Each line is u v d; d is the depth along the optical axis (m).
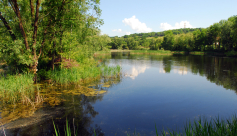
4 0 9.36
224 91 9.76
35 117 5.96
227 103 7.74
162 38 83.94
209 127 3.84
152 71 17.55
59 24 10.75
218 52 47.72
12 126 5.24
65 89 9.77
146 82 12.23
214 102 7.89
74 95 8.68
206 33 53.75
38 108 6.81
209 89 10.26
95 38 21.14
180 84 11.65
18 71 11.24
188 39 63.59
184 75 15.17
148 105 7.51
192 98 8.52
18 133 4.84
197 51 59.19
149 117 6.22
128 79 13.25
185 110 6.92
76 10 10.55
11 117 5.90
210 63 24.09
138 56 42.34
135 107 7.24
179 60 30.05
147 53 57.78
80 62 15.01
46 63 14.99
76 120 5.84
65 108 6.91
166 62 26.59
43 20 10.93
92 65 16.05
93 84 11.27
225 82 12.01
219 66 20.56
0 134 4.75
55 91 9.30
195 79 13.35
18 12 8.88
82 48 14.62
